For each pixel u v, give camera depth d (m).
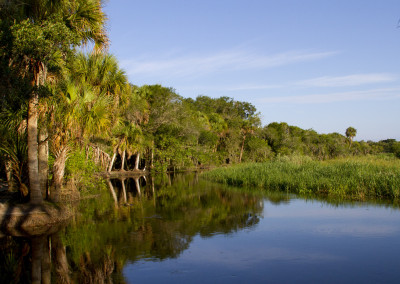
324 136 79.38
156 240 8.54
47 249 7.83
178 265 6.64
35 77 10.31
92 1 11.29
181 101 43.28
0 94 8.74
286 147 58.56
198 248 7.80
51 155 15.44
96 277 6.06
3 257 7.26
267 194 17.00
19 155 11.21
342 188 15.55
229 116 67.88
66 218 11.30
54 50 10.02
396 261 6.68
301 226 9.81
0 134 10.91
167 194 18.12
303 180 18.08
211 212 12.46
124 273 6.25
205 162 47.81
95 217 11.66
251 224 10.27
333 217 10.88
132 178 29.53
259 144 53.31
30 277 6.14
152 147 37.41
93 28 11.71
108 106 13.61
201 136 48.25
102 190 20.20
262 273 6.17
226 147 53.53
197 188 20.80
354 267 6.39
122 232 9.41
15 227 9.66
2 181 18.92
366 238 8.33
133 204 14.66
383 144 113.19
